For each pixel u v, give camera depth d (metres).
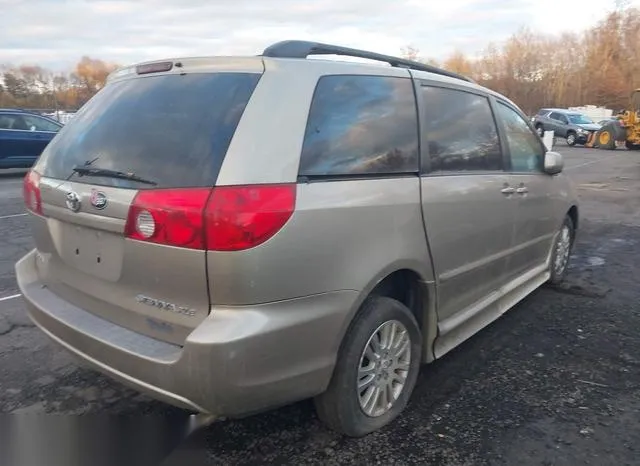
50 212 2.69
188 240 2.11
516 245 3.99
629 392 3.23
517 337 4.00
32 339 3.86
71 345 2.54
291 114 2.33
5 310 4.40
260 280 2.12
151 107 2.52
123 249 2.33
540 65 60.72
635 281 5.40
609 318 4.40
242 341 2.09
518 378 3.38
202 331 2.10
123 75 2.94
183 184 2.17
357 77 2.71
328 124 2.47
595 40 60.84
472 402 3.09
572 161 20.20
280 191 2.18
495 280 3.76
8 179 13.36
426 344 3.06
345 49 2.81
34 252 3.29
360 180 2.53
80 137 2.72
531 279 4.48
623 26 60.62
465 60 63.50
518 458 2.60
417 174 2.89
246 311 2.13
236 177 2.12
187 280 2.16
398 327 2.81
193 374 2.10
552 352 3.76
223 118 2.27
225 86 2.39
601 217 9.05
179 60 2.63
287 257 2.18
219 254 2.07
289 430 2.80
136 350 2.26
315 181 2.33
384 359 2.76
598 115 43.91
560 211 4.84
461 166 3.30
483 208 3.39
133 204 2.24
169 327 2.26
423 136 2.99
